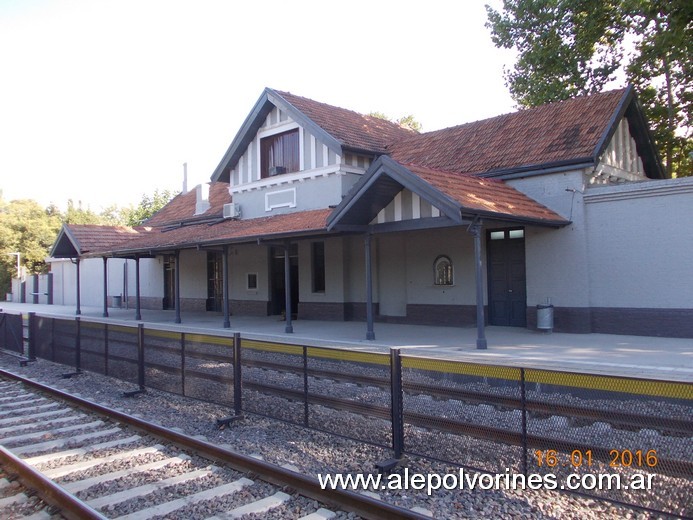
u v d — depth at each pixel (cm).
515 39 2216
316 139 1683
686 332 1127
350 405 638
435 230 1520
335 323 1669
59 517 484
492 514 462
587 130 1349
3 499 527
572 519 446
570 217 1273
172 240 1914
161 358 947
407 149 1748
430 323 1534
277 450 645
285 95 1786
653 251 1167
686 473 425
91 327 1158
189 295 2436
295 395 709
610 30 2094
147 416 815
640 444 455
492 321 1443
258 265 2055
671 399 437
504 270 1419
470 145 1588
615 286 1220
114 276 2922
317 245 1853
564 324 1277
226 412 820
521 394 514
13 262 4559
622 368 827
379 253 1673
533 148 1397
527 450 525
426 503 490
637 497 460
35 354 1391
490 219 1105
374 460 596
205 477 565
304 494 510
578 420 487
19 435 741
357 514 470
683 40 1571
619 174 1441
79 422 800
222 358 822
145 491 534
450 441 626
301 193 1736
